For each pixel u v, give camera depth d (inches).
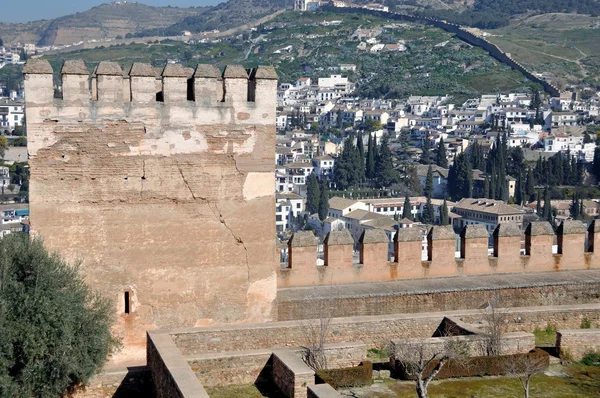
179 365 748.6
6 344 762.8
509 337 866.1
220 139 903.1
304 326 890.1
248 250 928.3
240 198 919.0
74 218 862.5
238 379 819.4
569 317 969.5
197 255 909.8
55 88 896.9
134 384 830.5
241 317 933.2
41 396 785.6
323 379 785.6
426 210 5595.5
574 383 820.6
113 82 858.8
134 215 882.1
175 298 905.5
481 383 816.3
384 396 776.9
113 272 881.5
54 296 786.2
